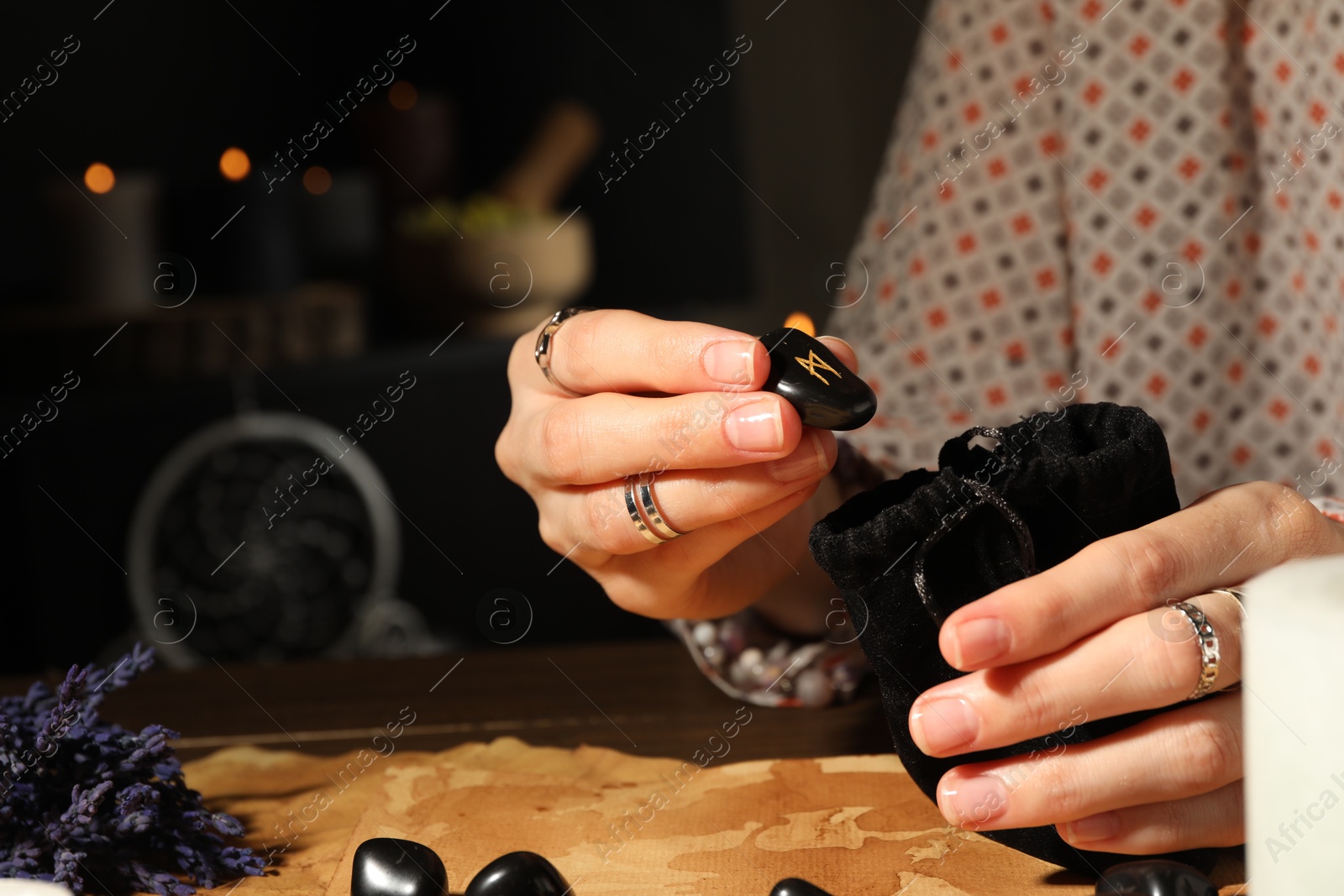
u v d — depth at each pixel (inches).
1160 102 32.1
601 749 26.2
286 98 75.2
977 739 22.1
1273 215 31.9
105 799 23.5
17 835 23.3
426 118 69.6
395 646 64.7
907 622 22.5
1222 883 22.7
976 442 29.2
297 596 66.1
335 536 66.4
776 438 23.4
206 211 59.3
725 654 27.8
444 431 64.5
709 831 24.0
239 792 25.5
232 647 65.7
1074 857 22.9
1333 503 25.7
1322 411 31.7
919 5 66.1
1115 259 32.3
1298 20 31.2
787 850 23.6
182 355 59.4
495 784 25.3
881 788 24.7
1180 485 32.4
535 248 64.4
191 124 74.0
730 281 74.8
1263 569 22.8
